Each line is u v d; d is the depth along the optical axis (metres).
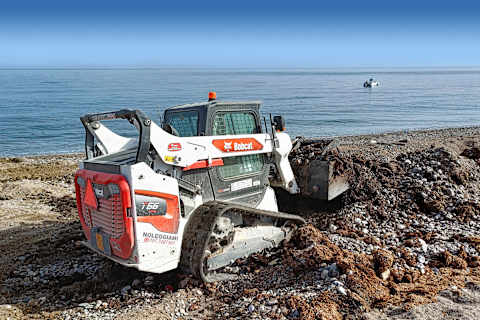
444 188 8.54
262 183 6.59
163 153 5.20
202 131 5.79
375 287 5.23
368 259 5.84
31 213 10.23
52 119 48.22
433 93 88.06
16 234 8.57
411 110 52.06
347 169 8.23
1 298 5.62
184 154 5.41
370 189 8.38
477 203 8.09
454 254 6.38
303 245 6.24
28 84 149.00
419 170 9.06
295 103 64.56
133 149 6.01
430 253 6.38
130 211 4.80
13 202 11.34
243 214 6.13
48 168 17.06
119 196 4.84
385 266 5.64
